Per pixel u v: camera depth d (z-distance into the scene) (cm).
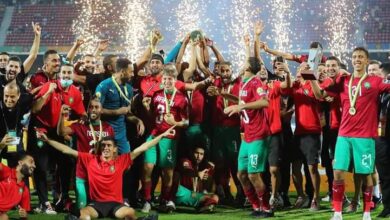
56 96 798
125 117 830
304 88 837
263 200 783
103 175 729
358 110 698
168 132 770
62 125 783
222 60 938
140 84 872
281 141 854
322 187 1142
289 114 885
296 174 884
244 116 776
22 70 834
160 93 837
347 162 704
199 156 878
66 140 805
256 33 873
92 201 727
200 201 841
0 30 3241
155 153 827
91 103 777
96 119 780
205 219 764
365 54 704
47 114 792
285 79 838
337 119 866
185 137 888
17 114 760
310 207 874
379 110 787
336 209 705
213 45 941
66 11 3269
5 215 696
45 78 866
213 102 906
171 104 829
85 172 745
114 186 731
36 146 792
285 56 950
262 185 779
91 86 861
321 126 873
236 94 889
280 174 898
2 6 3356
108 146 735
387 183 781
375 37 2892
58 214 789
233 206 912
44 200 797
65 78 801
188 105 870
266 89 786
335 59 802
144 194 833
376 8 2962
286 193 914
